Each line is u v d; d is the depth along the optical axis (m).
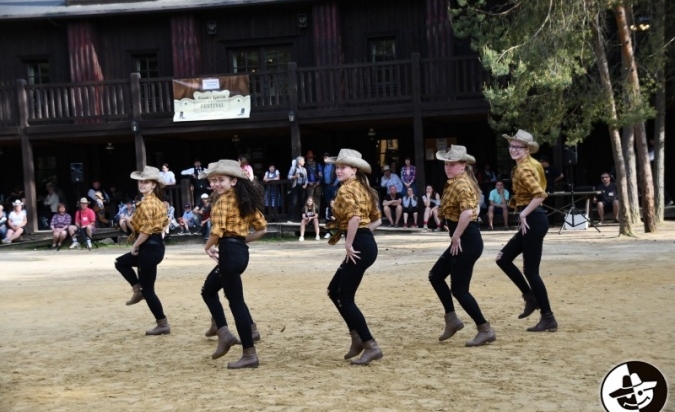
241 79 22.20
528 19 17.17
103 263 16.72
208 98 22.28
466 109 21.48
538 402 5.12
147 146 25.92
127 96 23.09
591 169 24.50
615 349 6.59
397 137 25.00
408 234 20.47
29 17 24.27
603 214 21.12
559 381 5.65
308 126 23.19
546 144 24.31
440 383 5.72
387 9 24.14
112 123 22.69
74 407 5.43
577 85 18.73
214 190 6.64
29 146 22.98
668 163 24.19
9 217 22.17
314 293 10.80
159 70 25.02
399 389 5.59
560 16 16.78
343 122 22.45
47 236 22.47
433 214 21.19
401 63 21.80
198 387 5.89
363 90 22.09
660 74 19.80
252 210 6.50
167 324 8.27
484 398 5.26
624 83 17.34
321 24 23.92
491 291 10.23
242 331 6.50
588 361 6.21
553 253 14.45
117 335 8.30
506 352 6.70
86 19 24.52
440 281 7.23
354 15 24.30
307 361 6.68
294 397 5.46
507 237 18.22
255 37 24.66
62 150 25.92
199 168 21.95
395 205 21.42
